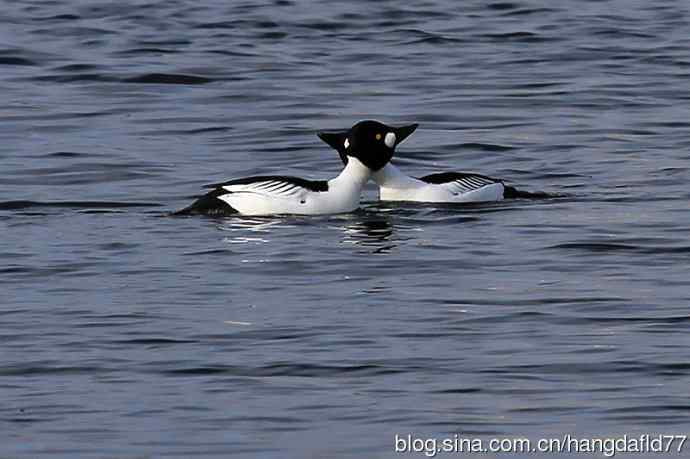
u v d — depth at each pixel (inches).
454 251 703.1
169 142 954.1
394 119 1013.8
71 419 500.1
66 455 472.4
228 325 592.4
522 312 606.9
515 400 514.3
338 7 1343.5
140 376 538.0
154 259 688.4
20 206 796.0
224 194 775.1
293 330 585.9
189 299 627.8
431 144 952.9
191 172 880.9
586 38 1246.3
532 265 676.7
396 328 587.8
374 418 500.7
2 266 676.7
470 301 622.8
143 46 1207.6
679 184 840.9
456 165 909.8
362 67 1157.1
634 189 832.3
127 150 930.1
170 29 1264.8
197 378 536.4
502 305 617.0
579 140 958.4
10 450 476.1
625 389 522.6
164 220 762.2
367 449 477.1
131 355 558.9
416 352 560.1
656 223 749.3
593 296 627.2
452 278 658.2
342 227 749.3
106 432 489.7
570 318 598.2
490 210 783.7
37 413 505.0
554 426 492.1
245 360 553.3
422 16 1320.1
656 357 551.2
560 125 995.9
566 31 1268.5
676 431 487.5
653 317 597.3
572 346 565.0
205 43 1219.2
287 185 773.9
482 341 573.0
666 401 510.9
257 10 1328.7
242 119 1013.2
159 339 576.1
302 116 1019.3
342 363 549.6
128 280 655.8
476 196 799.7
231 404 512.7
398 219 765.9
